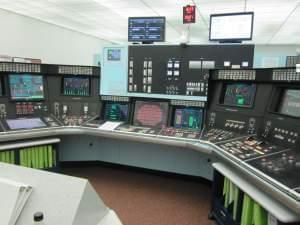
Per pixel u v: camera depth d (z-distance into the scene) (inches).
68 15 287.0
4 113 114.0
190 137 102.3
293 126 78.0
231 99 106.0
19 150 106.1
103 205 38.8
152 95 120.8
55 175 37.2
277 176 60.9
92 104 131.8
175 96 117.0
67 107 130.3
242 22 105.2
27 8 259.3
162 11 260.4
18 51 277.1
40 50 307.3
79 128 117.6
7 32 262.7
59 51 339.6
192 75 113.4
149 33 119.7
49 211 32.1
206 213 103.7
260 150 78.3
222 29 108.8
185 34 114.4
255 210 66.0
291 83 82.4
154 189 124.5
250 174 65.6
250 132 94.3
